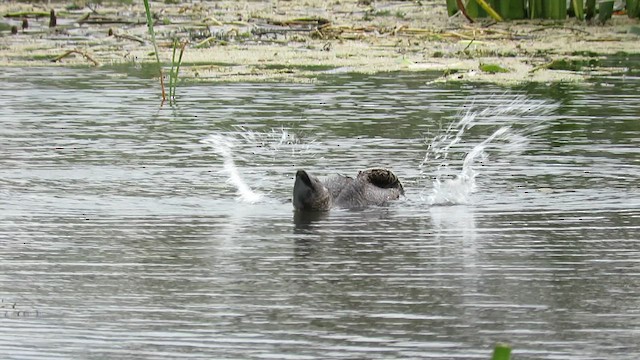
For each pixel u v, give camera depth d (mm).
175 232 26281
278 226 26906
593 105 42375
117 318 20328
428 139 36719
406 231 26344
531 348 18688
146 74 50812
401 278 22578
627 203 28641
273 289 21938
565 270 22969
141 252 24594
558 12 64250
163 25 66500
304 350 18703
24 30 65562
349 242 25344
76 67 53031
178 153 34844
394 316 20312
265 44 59500
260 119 40188
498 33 60250
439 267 23297
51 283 22438
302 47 58281
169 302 21188
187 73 50750
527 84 47281
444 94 45156
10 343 19125
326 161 33625
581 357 18266
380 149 35281
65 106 43000
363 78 49344
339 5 74375
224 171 32562
